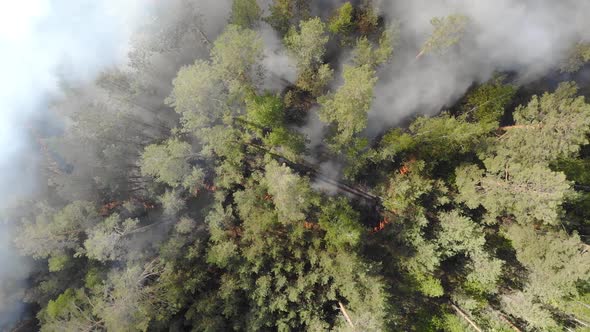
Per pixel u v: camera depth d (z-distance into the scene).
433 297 31.80
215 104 23.72
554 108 22.42
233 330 27.25
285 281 26.02
